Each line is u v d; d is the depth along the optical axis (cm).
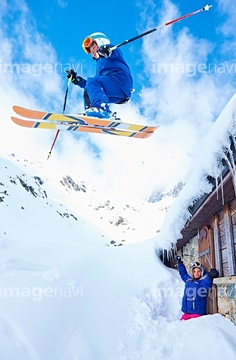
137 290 555
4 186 5759
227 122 266
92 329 359
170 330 391
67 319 352
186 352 309
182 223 576
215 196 388
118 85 400
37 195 6838
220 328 355
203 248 570
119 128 412
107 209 12412
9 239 738
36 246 718
